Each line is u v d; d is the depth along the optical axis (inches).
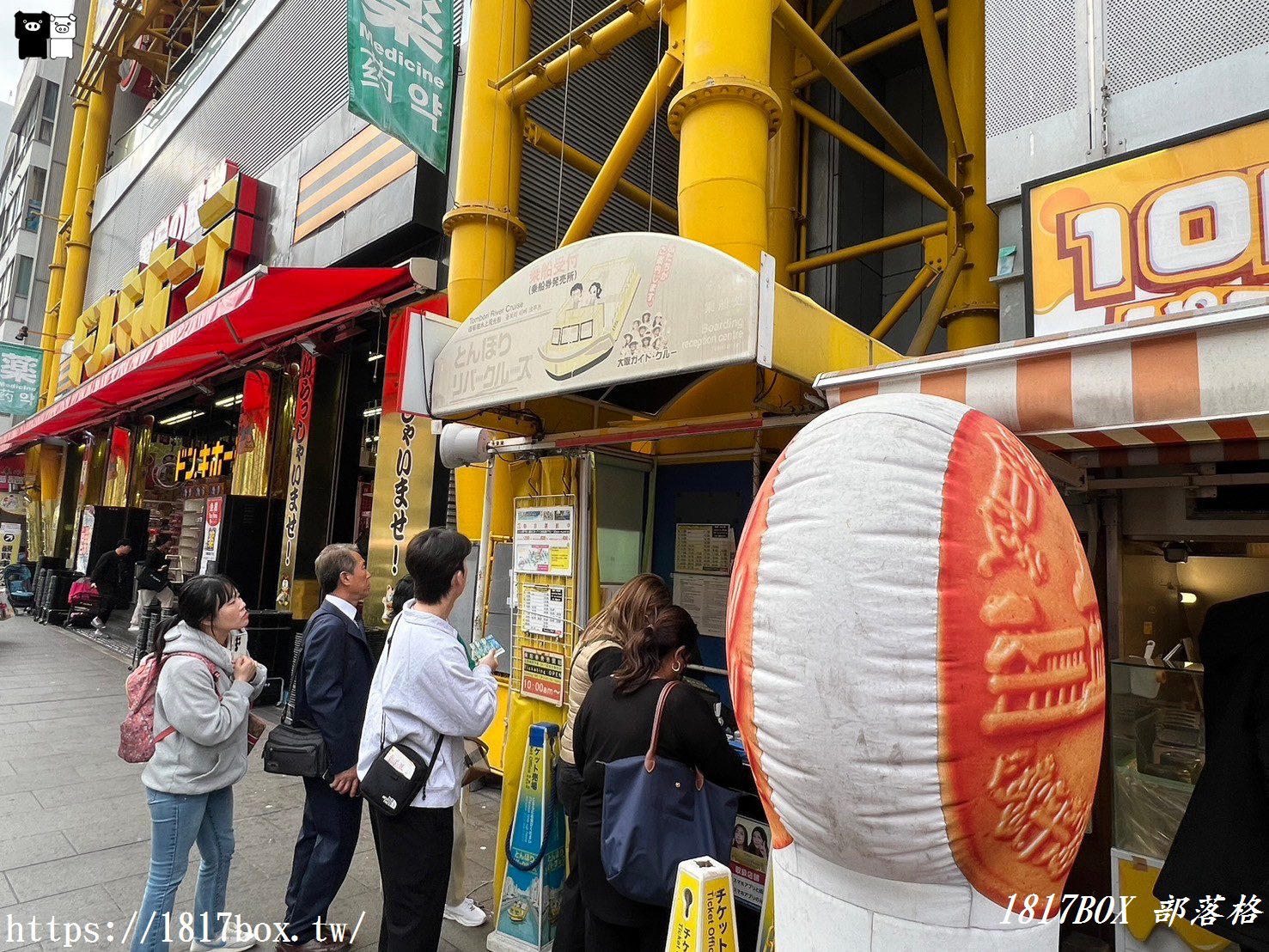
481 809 188.9
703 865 65.5
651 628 91.5
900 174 229.5
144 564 431.5
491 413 140.2
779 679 45.5
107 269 642.2
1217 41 105.9
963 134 231.0
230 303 263.9
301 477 330.3
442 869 96.0
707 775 85.7
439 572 100.0
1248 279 95.3
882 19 287.1
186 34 649.6
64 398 529.3
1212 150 100.0
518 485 163.2
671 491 153.4
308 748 113.7
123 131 734.5
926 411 48.3
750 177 142.3
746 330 85.0
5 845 157.2
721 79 142.1
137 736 106.1
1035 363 68.9
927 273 231.1
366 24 233.8
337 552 124.1
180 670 104.0
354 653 119.7
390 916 95.0
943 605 41.3
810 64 280.5
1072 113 118.7
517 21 235.5
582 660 108.7
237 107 444.1
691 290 91.4
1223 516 101.2
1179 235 101.8
